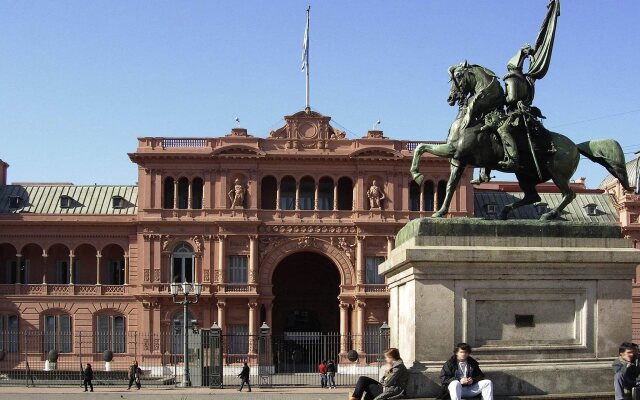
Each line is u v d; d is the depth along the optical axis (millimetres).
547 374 17812
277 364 87125
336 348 93438
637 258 18250
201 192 92938
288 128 92812
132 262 93250
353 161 92188
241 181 91750
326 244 91875
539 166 19078
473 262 17750
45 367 86875
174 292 61938
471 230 18156
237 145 91062
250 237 90875
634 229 95938
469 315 17859
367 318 90188
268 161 91750
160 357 89125
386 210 91688
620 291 18438
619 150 19516
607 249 18281
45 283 93938
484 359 17844
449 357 17625
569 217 98500
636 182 97875
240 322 90375
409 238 18422
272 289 93812
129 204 97375
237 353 89812
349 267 91688
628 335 18406
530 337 18094
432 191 93500
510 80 19188
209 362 61656
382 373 19797
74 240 94312
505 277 17984
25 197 98562
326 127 93062
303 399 45562
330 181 93750
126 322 92750
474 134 18828
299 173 92250
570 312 18328
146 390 56688
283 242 91688
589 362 18188
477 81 19219
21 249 94562
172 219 91125
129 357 90312
